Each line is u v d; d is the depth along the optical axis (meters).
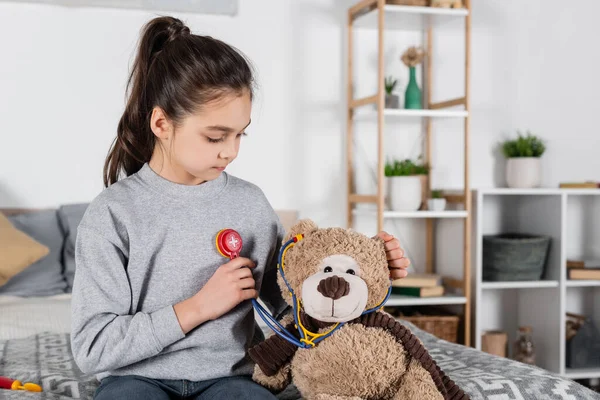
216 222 1.21
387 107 2.95
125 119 1.25
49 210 2.71
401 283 2.87
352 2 3.06
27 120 2.76
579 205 3.29
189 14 2.91
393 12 2.78
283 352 1.13
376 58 3.10
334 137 3.08
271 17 2.99
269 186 3.02
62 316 2.09
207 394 1.12
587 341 3.02
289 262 1.13
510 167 3.10
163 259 1.16
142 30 1.25
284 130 3.02
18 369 1.46
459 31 3.17
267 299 1.32
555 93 3.27
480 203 2.86
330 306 1.02
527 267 2.91
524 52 3.24
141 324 1.08
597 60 3.28
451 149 3.17
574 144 3.27
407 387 1.04
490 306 3.25
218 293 1.10
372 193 3.12
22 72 2.75
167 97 1.12
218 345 1.17
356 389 1.05
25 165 2.76
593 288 3.27
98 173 2.84
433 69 3.16
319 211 3.07
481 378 1.30
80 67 2.80
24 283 2.43
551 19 3.26
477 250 2.86
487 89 3.21
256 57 2.98
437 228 3.14
